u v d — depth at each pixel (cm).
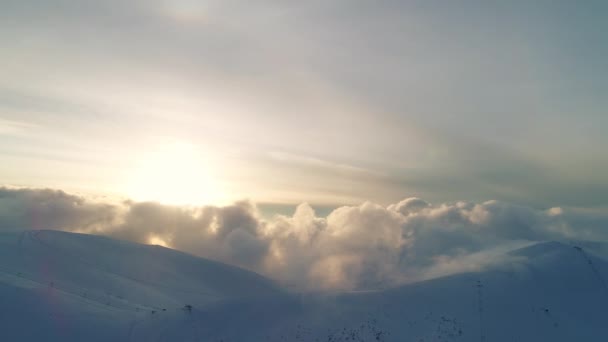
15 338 5162
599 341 5081
